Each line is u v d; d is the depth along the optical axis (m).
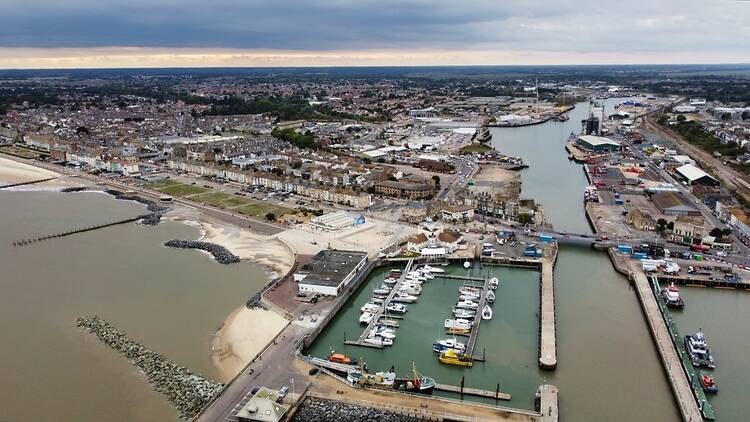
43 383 169.88
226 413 151.00
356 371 173.75
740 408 162.38
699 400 160.25
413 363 186.38
